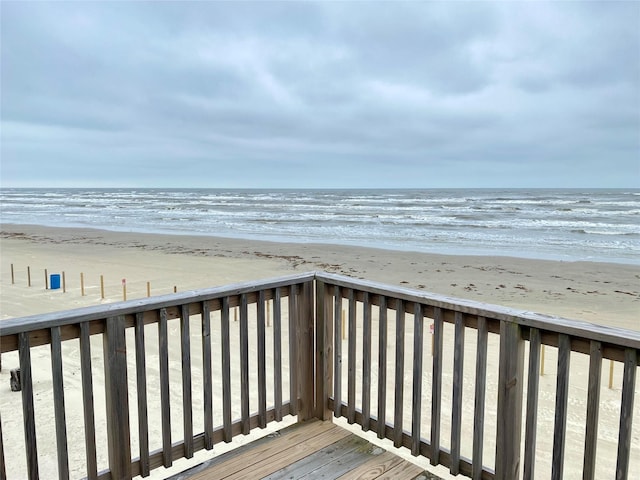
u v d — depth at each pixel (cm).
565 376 159
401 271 1364
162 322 195
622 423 146
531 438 171
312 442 241
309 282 257
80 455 346
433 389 205
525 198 5775
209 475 211
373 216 3403
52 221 3378
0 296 1005
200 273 1328
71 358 558
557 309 946
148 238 2233
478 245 1938
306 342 260
